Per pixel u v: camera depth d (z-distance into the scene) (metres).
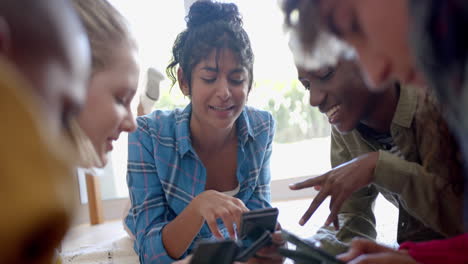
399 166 0.99
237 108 1.29
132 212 1.48
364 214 1.22
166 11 2.50
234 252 0.62
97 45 0.80
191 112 1.40
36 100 0.29
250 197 1.44
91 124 0.80
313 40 0.57
